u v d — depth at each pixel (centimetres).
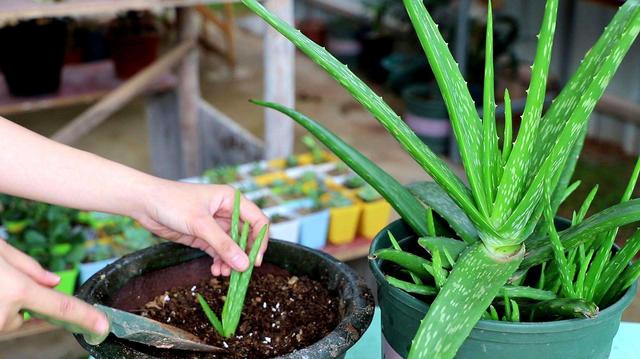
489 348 75
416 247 90
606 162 306
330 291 90
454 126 76
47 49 226
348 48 433
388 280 77
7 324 70
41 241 167
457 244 82
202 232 87
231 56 439
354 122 363
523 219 76
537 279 87
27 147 86
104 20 354
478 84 347
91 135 351
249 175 220
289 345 84
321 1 517
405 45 436
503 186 76
